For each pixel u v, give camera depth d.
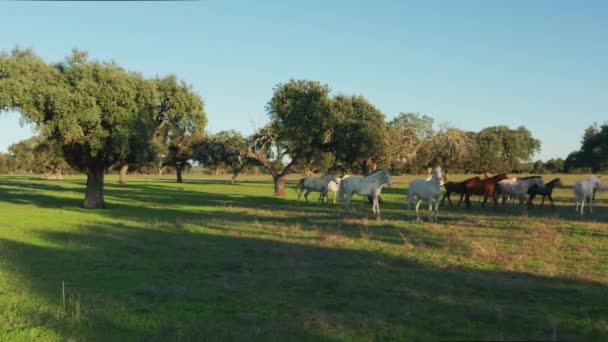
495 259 11.27
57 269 10.16
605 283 9.08
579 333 6.43
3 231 16.02
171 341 6.09
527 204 27.47
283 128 37.72
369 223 18.42
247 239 14.55
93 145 23.47
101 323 6.72
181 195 38.94
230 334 6.27
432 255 11.78
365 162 36.47
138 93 24.94
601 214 22.78
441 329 6.53
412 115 39.50
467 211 24.11
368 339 6.18
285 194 41.16
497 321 6.85
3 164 125.25
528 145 90.69
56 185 56.12
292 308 7.46
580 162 54.50
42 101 22.31
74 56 24.72
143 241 14.15
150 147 26.30
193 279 9.37
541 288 8.64
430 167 50.94
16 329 6.43
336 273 9.85
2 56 23.48
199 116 29.56
